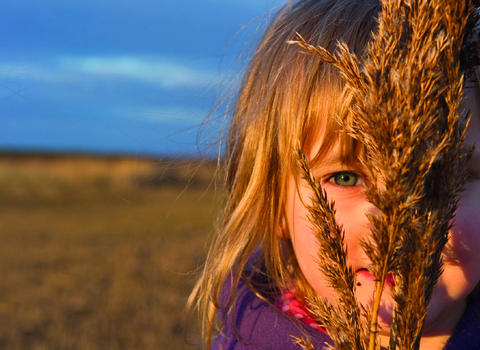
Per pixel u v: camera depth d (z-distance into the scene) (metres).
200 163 1.68
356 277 0.91
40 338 3.99
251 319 1.32
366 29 1.03
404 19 0.62
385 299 0.90
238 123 1.36
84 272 6.07
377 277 0.63
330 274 0.71
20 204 13.12
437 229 0.62
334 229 0.72
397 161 0.58
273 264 1.35
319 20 1.13
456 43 0.60
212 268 1.35
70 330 4.15
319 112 0.97
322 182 0.97
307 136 0.99
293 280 1.31
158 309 4.67
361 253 0.91
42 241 8.16
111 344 3.84
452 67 0.60
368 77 0.60
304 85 1.01
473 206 0.88
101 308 4.71
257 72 1.29
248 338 1.30
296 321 1.24
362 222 0.91
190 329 4.05
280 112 1.10
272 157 1.15
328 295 1.04
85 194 14.56
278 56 1.18
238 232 1.23
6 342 3.86
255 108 1.22
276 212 1.17
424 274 0.63
